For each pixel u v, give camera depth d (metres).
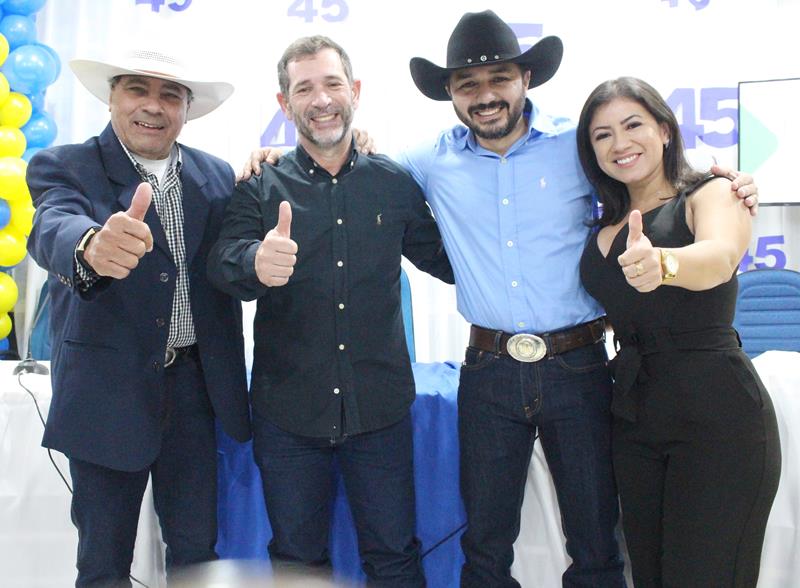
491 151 1.78
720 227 1.42
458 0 3.46
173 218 1.67
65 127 3.54
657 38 3.44
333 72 1.63
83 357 1.55
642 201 1.62
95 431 1.53
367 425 1.68
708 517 1.44
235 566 0.44
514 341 1.67
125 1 3.51
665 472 1.54
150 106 1.62
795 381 1.82
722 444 1.44
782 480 1.83
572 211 1.72
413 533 1.78
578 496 1.67
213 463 1.76
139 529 1.93
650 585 1.57
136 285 1.58
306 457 1.70
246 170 1.74
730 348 1.48
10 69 3.01
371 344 1.70
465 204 1.77
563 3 3.45
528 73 1.82
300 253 1.67
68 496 1.95
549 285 1.69
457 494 1.94
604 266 1.60
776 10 3.42
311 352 1.67
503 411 1.69
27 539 1.94
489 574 1.74
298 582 0.39
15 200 2.90
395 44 3.48
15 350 3.23
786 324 3.05
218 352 1.70
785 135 3.27
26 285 3.39
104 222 1.57
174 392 1.69
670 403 1.48
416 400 1.95
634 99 1.56
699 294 1.47
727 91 3.44
